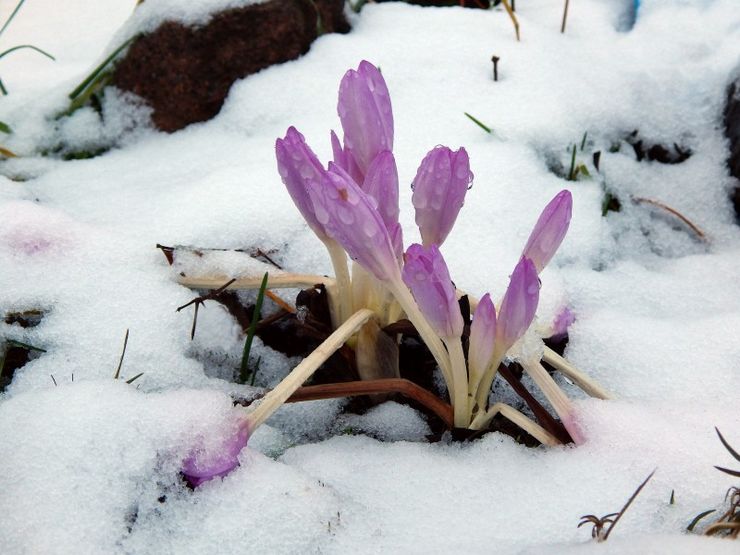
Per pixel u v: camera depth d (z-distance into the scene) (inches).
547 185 35.7
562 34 41.1
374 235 28.4
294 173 29.3
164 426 28.6
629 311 33.6
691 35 40.5
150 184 36.1
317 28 39.0
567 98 37.7
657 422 29.5
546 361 30.6
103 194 35.7
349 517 28.1
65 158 37.8
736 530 26.7
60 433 28.4
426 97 37.6
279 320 33.0
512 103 37.4
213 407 29.0
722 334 32.0
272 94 37.8
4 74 41.0
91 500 27.8
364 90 29.4
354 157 30.0
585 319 32.9
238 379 32.2
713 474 28.5
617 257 35.4
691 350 31.8
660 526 27.8
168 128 38.1
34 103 38.3
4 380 31.3
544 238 29.3
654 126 38.3
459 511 28.2
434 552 27.1
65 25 46.7
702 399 31.0
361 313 30.1
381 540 27.7
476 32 39.9
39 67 41.7
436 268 27.9
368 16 40.8
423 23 40.3
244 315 32.6
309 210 29.7
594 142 37.4
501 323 28.9
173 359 31.3
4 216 33.2
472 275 32.9
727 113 37.6
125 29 38.3
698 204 36.9
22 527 27.4
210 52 37.6
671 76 39.1
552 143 36.7
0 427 28.6
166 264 32.9
